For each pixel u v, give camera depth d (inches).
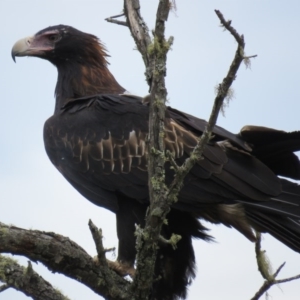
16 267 358.0
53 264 361.1
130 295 362.0
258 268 337.4
